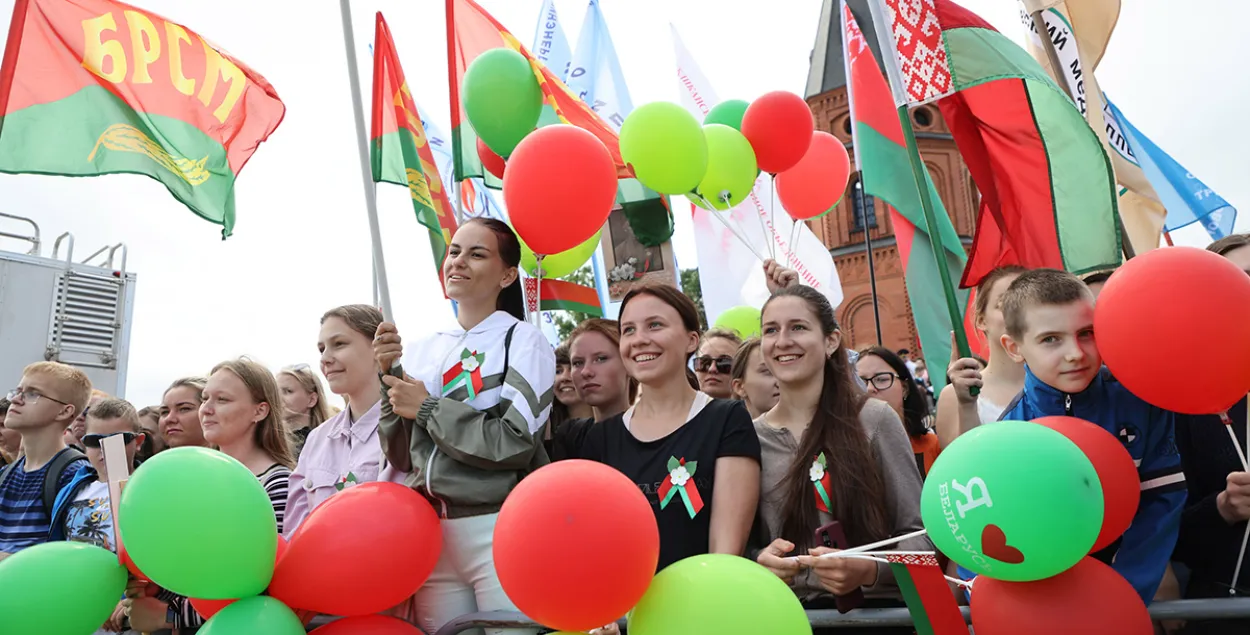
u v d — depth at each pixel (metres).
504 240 2.90
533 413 2.51
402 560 2.08
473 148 4.50
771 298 2.85
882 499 2.49
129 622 2.77
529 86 3.76
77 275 6.64
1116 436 2.13
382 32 4.19
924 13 3.33
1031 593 1.73
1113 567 2.09
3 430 5.27
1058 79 4.29
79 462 3.96
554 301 4.37
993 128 3.51
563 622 1.77
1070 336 2.08
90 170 3.53
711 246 5.66
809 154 4.79
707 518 2.43
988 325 3.11
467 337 2.77
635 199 4.68
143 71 3.69
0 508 3.95
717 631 1.70
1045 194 3.38
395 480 2.84
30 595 2.10
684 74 6.24
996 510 1.62
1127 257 3.85
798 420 2.76
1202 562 2.26
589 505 1.74
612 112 5.79
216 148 3.72
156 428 4.89
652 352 2.67
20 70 3.51
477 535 2.45
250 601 2.00
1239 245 2.63
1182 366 1.80
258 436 3.50
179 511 1.89
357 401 3.24
